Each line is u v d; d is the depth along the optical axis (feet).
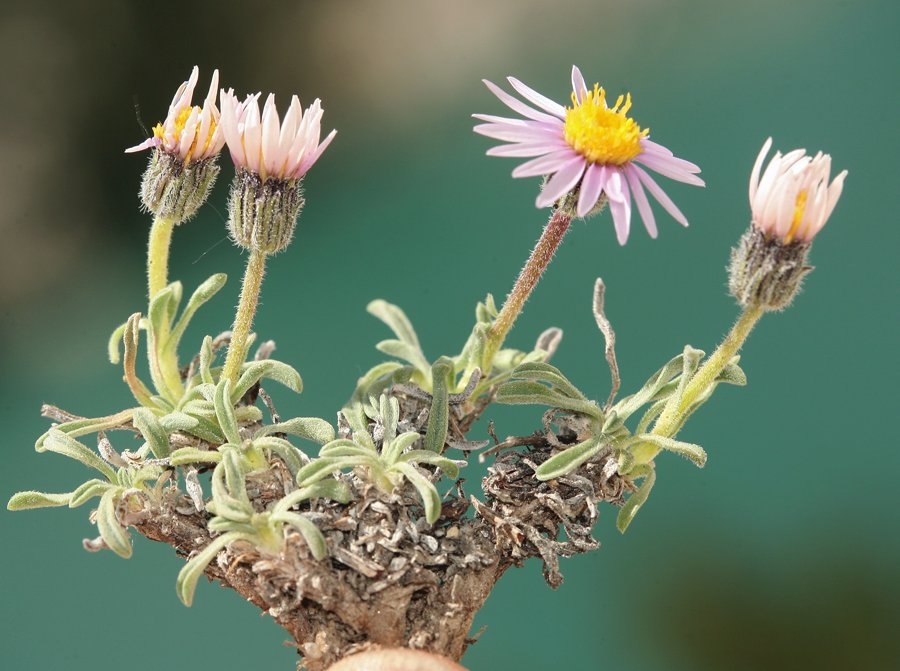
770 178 1.06
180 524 1.07
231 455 1.05
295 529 1.05
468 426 1.11
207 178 1.10
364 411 1.09
